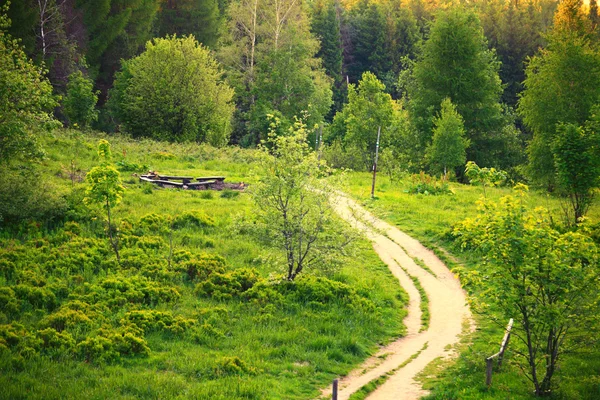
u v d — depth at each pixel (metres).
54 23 60.16
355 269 28.31
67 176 35.88
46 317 19.41
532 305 16.59
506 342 18.64
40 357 16.89
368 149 56.75
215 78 62.56
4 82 27.80
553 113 47.22
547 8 114.81
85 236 27.33
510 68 93.12
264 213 24.38
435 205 40.56
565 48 47.81
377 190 44.00
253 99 76.94
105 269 24.27
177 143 55.72
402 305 25.17
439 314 24.28
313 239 24.33
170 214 31.89
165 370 17.23
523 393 16.61
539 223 17.05
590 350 19.20
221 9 95.56
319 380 17.66
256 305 22.55
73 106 53.22
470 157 63.28
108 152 25.53
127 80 61.50
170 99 58.41
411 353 20.34
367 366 19.20
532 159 47.88
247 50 77.06
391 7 117.06
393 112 60.31
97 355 17.44
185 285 23.91
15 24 55.72
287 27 73.94
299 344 19.92
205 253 26.92
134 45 72.06
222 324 20.73
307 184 24.06
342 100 101.31
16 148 28.02
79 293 21.73
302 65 74.50
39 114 29.81
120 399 14.79
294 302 23.23
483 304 17.59
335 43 102.12
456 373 18.33
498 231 16.61
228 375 17.03
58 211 28.58
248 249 28.50
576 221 29.62
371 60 109.25
